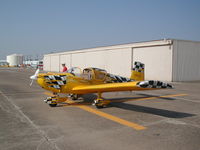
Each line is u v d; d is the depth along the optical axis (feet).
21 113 17.39
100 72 23.03
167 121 15.39
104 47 80.69
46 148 10.14
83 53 96.43
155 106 21.17
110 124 14.47
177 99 25.90
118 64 73.82
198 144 10.90
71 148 10.19
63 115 16.92
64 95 28.40
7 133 12.26
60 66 122.93
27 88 36.55
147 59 62.03
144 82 14.15
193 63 59.11
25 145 10.48
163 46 56.65
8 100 23.93
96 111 18.58
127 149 10.16
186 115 17.30
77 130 13.02
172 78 54.54
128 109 19.58
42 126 13.74
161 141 11.27
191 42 57.93
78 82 21.13
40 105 21.06
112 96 28.22
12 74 83.25
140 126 14.06
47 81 19.53
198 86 43.34
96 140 11.32
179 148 10.34
